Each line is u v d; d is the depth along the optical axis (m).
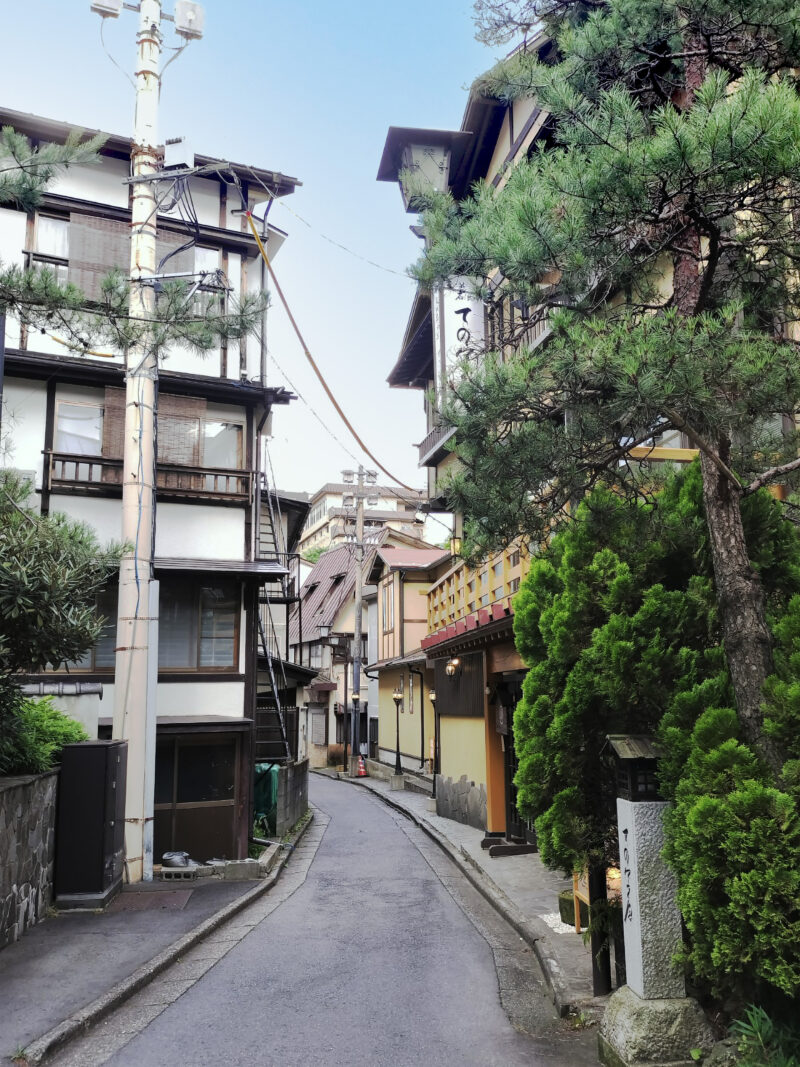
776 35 4.87
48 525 7.50
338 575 42.31
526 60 5.71
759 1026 4.07
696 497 5.55
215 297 7.82
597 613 5.53
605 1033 4.77
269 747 17.27
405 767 28.27
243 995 6.39
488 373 4.92
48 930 8.25
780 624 4.43
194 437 15.36
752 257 5.31
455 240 5.45
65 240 14.79
